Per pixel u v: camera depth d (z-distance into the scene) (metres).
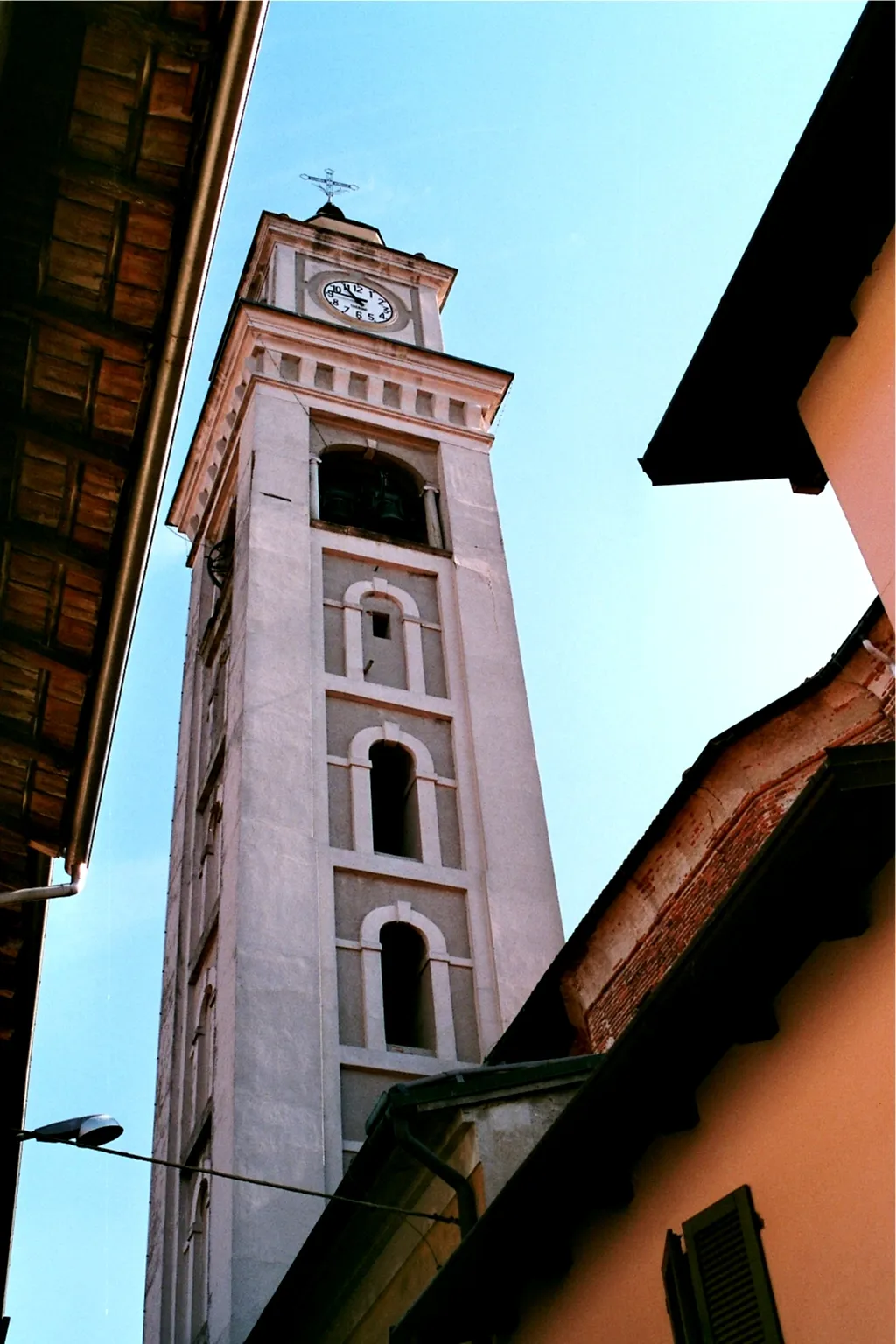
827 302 9.95
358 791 27.84
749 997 9.27
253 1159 21.77
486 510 35.31
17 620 9.26
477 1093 13.65
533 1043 23.34
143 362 8.06
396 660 31.08
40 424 8.38
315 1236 15.31
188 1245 24.12
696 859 19.66
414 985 26.33
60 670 9.34
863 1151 8.38
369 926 25.78
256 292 41.28
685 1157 10.09
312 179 46.12
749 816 18.59
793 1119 9.03
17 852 10.52
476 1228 11.20
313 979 24.41
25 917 10.63
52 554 8.81
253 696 28.44
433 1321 11.98
